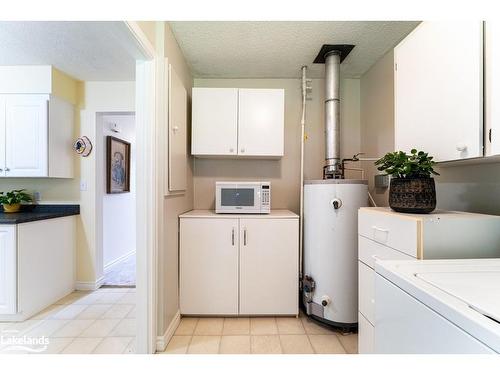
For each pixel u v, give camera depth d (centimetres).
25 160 236
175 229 197
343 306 188
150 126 157
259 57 227
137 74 157
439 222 101
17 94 235
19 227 203
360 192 189
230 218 207
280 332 189
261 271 207
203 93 225
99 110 266
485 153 92
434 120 115
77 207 267
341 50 216
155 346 163
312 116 270
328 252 191
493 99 88
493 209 118
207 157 259
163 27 167
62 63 229
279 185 268
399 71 141
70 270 260
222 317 211
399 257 111
